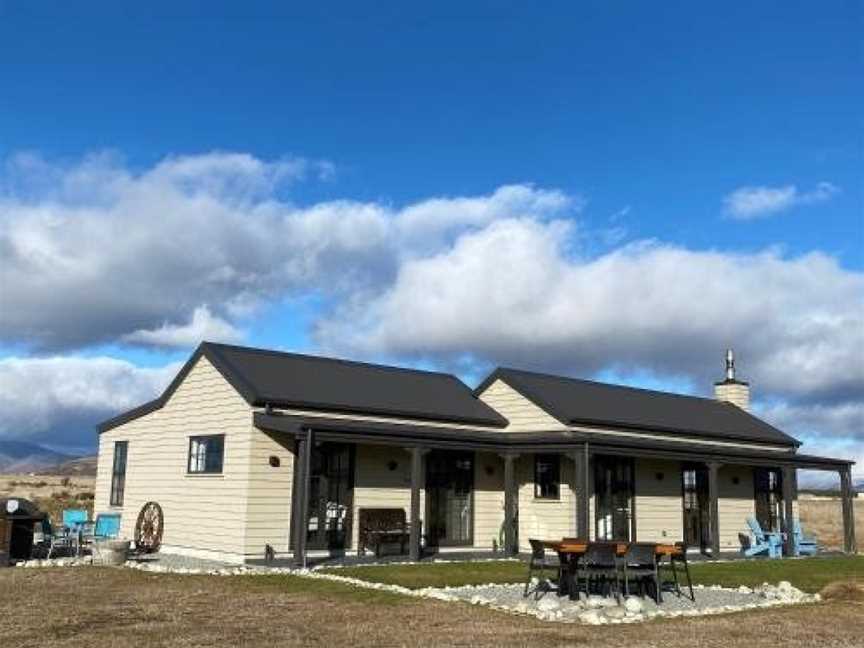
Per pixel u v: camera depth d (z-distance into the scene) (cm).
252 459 1669
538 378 2306
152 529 1878
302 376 1906
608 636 967
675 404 2612
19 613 1030
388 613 1077
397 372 2233
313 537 1734
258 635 913
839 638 984
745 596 1373
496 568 1603
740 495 2495
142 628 943
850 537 2402
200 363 1870
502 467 2123
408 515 1919
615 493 2123
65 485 5131
